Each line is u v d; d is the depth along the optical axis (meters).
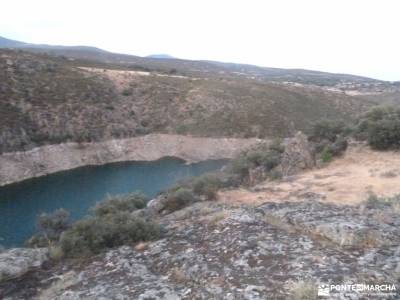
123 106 82.75
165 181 56.91
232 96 94.56
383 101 131.62
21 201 45.91
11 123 62.19
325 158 24.34
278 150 29.97
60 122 69.12
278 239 7.54
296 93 109.69
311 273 5.90
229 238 7.96
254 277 6.12
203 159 74.25
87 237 9.18
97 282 6.93
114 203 18.66
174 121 83.44
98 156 68.62
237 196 17.11
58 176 58.91
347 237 7.27
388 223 8.37
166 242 8.71
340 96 115.56
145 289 6.30
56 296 6.56
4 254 8.64
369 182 17.44
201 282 6.32
